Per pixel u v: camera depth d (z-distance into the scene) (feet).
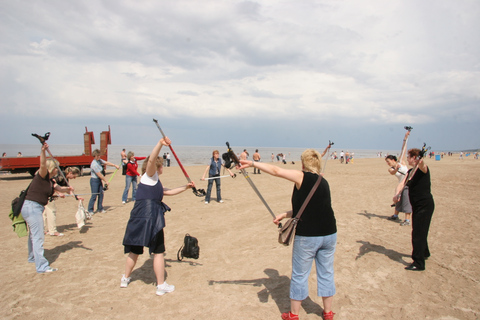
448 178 57.26
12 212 16.39
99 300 12.72
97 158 29.14
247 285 13.96
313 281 14.33
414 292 12.98
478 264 15.80
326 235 10.19
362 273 14.94
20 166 66.03
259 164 10.65
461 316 11.09
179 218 26.96
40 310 11.96
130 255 13.73
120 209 31.60
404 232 21.84
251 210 30.25
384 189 44.83
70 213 30.07
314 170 10.67
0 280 14.79
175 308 12.01
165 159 111.34
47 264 15.78
